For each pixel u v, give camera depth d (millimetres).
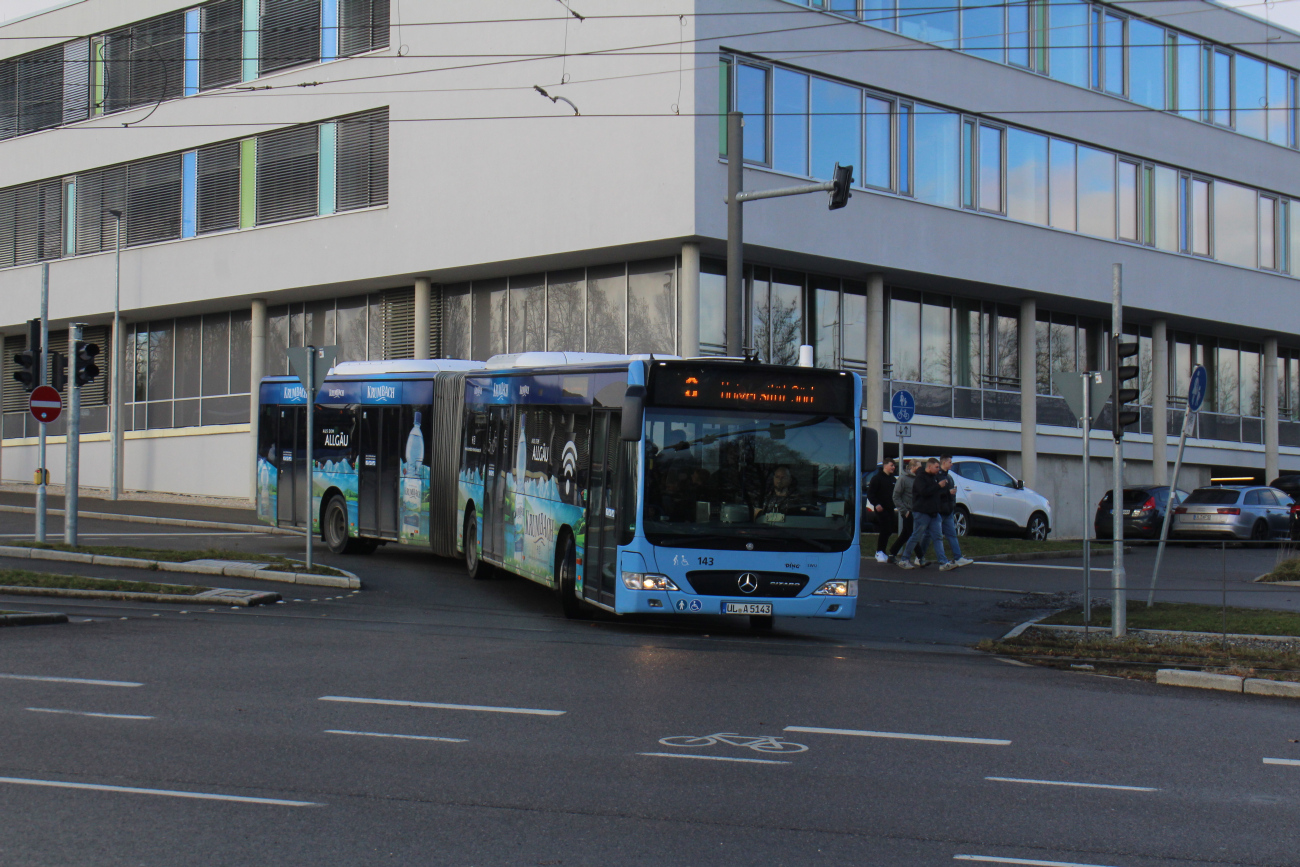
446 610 15312
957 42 30984
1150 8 35750
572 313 29781
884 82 29375
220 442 37188
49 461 42281
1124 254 35000
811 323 29703
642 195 26734
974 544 24438
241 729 8172
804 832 6113
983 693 10547
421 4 30875
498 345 31188
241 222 35125
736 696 9867
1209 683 11398
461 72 30109
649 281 28375
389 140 31719
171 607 14695
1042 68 33062
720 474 13367
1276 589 15688
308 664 10828
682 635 13906
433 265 30641
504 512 17422
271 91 34219
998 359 33750
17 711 8617
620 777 7121
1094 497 36125
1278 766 7949
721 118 26609
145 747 7590
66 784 6672
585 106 27734
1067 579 20234
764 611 13273
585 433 14688
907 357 31719
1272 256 40031
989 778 7395
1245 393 41844
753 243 26781
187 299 36281
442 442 20031
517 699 9445
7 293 41000
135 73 37688
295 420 23516
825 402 13727
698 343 27000
